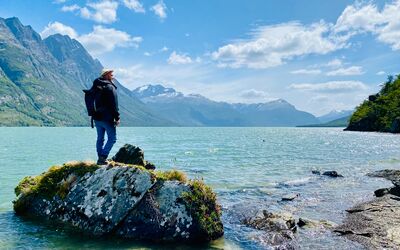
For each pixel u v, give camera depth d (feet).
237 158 162.61
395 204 64.80
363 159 163.73
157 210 46.34
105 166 51.01
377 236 48.14
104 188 48.60
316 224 53.83
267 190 83.15
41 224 48.55
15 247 39.78
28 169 109.50
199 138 409.69
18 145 230.89
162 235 45.27
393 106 597.93
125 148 88.58
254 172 114.93
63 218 48.73
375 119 640.17
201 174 108.99
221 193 78.74
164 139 370.94
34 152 174.70
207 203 48.80
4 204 60.34
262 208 64.64
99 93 50.34
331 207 67.00
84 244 42.37
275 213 56.54
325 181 98.12
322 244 45.75
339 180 100.07
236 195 76.89
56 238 43.62
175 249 42.78
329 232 50.65
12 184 81.20
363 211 61.93
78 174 51.37
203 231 46.06
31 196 52.11
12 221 49.39
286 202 70.85
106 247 41.78
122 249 41.52
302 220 55.06
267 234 49.11
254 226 52.95
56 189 51.24
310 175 109.19
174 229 45.52
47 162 129.90
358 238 47.80
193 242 45.60
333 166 135.03
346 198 75.36
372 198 75.25
